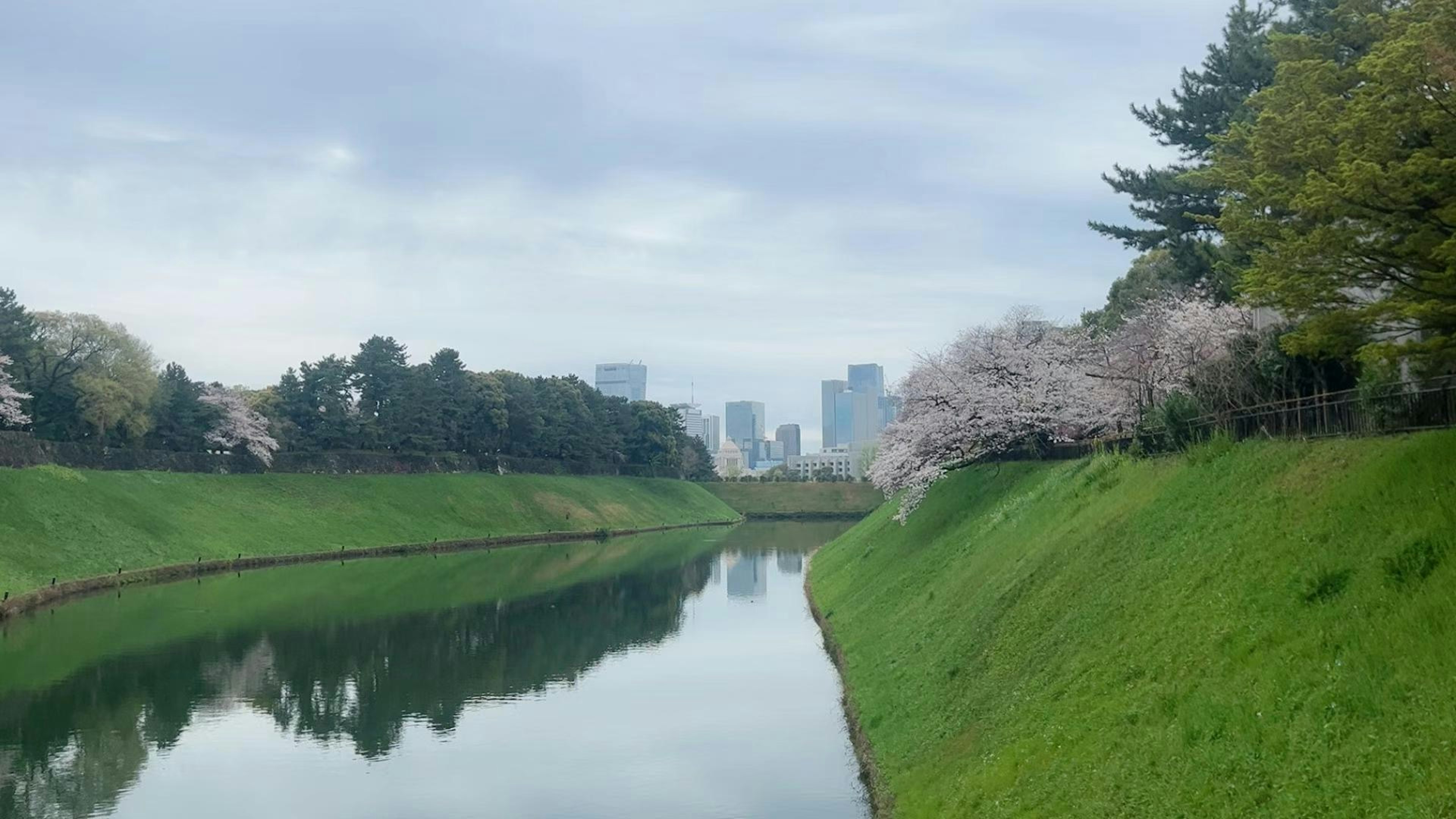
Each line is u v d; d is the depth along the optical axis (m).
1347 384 22.81
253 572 69.50
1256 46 33.34
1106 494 26.53
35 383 79.06
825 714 30.94
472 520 102.81
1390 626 11.78
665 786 25.09
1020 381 45.72
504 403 125.75
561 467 135.00
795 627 47.59
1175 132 35.50
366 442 107.69
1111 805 12.83
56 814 24.03
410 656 42.03
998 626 23.09
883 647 30.95
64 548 61.16
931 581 34.78
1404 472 14.59
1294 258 14.98
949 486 48.22
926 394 46.78
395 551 85.81
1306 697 11.81
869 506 156.75
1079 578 21.36
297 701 34.56
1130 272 64.62
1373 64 13.52
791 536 113.56
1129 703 14.81
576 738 29.66
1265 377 24.88
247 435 93.06
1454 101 13.24
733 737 29.03
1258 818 10.71
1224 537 17.31
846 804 23.12
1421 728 10.17
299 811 24.12
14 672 38.81
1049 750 15.37
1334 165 14.91
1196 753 12.41
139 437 85.38
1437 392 16.72
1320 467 17.23
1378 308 14.50
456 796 24.92
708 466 175.38
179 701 34.41
